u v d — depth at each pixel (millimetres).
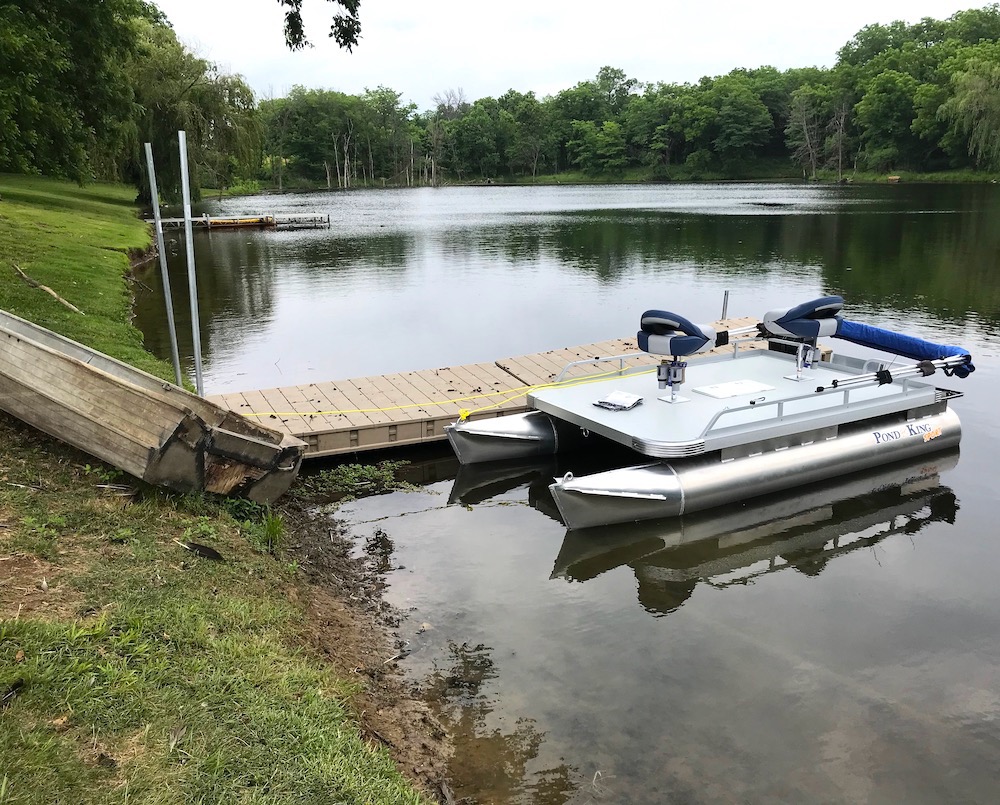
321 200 69312
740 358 9773
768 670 5012
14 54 17734
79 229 24062
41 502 4758
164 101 36500
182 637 3857
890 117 78312
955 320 15828
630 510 7016
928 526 7230
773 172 95250
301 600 5000
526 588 6012
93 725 3121
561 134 106125
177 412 5125
